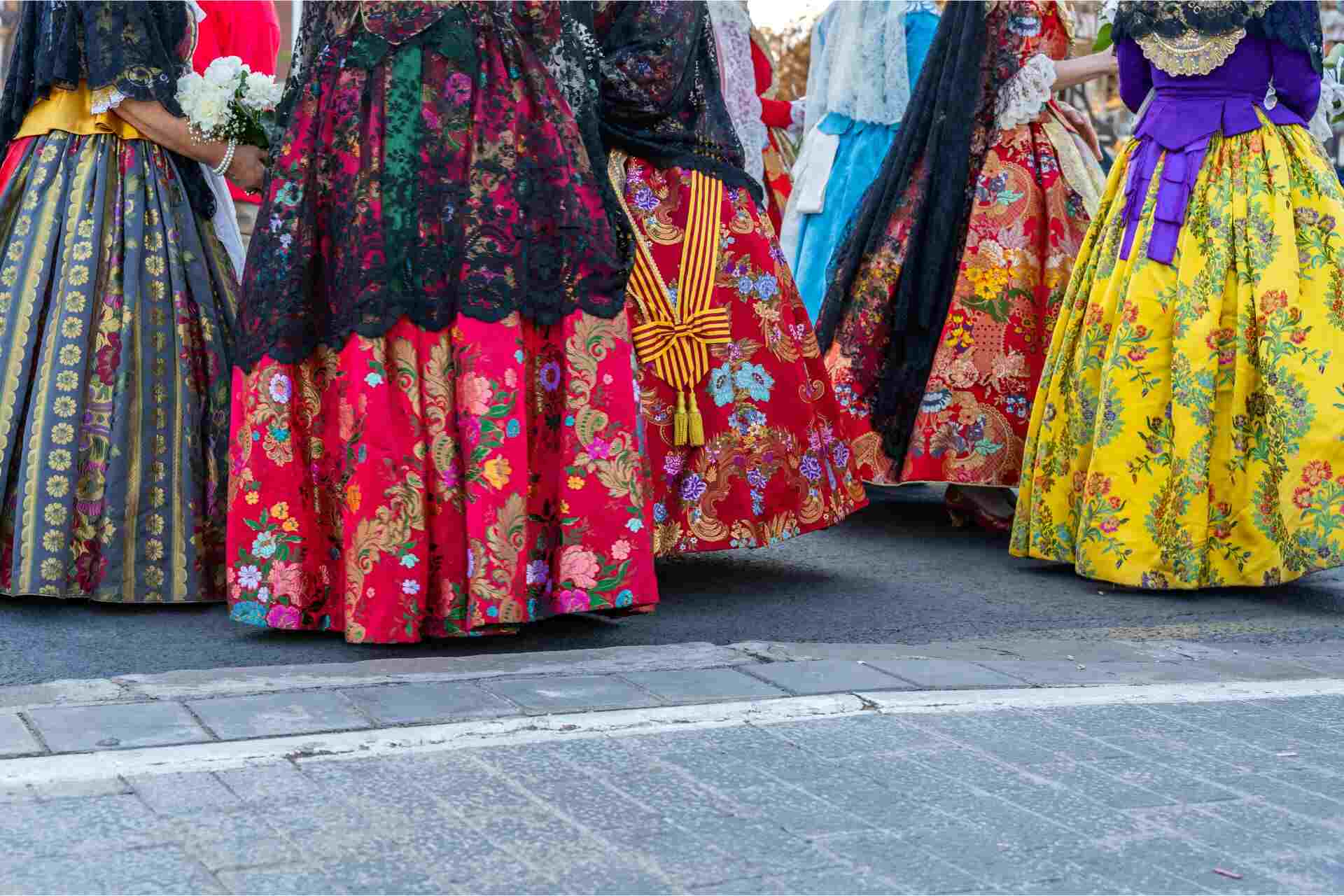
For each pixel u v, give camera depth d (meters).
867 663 3.04
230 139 3.75
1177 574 3.91
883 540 4.77
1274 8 3.88
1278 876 2.04
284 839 2.02
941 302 4.69
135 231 3.66
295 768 2.30
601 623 3.52
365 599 3.13
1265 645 3.47
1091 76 4.64
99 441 3.59
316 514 3.26
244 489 3.24
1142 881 2.00
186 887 1.86
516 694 2.72
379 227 3.13
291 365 3.21
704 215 3.80
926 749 2.51
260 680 2.78
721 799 2.23
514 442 3.15
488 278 3.15
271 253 3.23
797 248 5.82
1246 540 3.92
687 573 4.20
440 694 2.70
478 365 3.13
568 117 3.32
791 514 3.89
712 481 3.78
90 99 3.72
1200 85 3.99
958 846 2.09
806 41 10.48
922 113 4.76
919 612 3.76
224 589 3.71
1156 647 3.38
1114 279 4.03
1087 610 3.84
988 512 4.89
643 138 3.82
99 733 2.40
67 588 3.57
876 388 4.78
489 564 3.13
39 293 3.64
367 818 2.11
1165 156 4.00
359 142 3.18
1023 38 4.62
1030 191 4.66
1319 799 2.34
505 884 1.91
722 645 3.23
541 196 3.25
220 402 3.72
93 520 3.60
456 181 3.18
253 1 4.29
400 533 3.12
